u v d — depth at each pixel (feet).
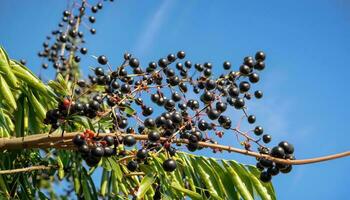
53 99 1.62
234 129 1.62
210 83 1.61
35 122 1.72
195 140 1.57
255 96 1.69
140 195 1.63
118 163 1.73
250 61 1.63
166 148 1.59
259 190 1.71
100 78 1.74
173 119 1.56
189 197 1.66
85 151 1.48
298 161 1.44
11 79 1.54
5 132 1.73
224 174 1.74
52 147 1.58
